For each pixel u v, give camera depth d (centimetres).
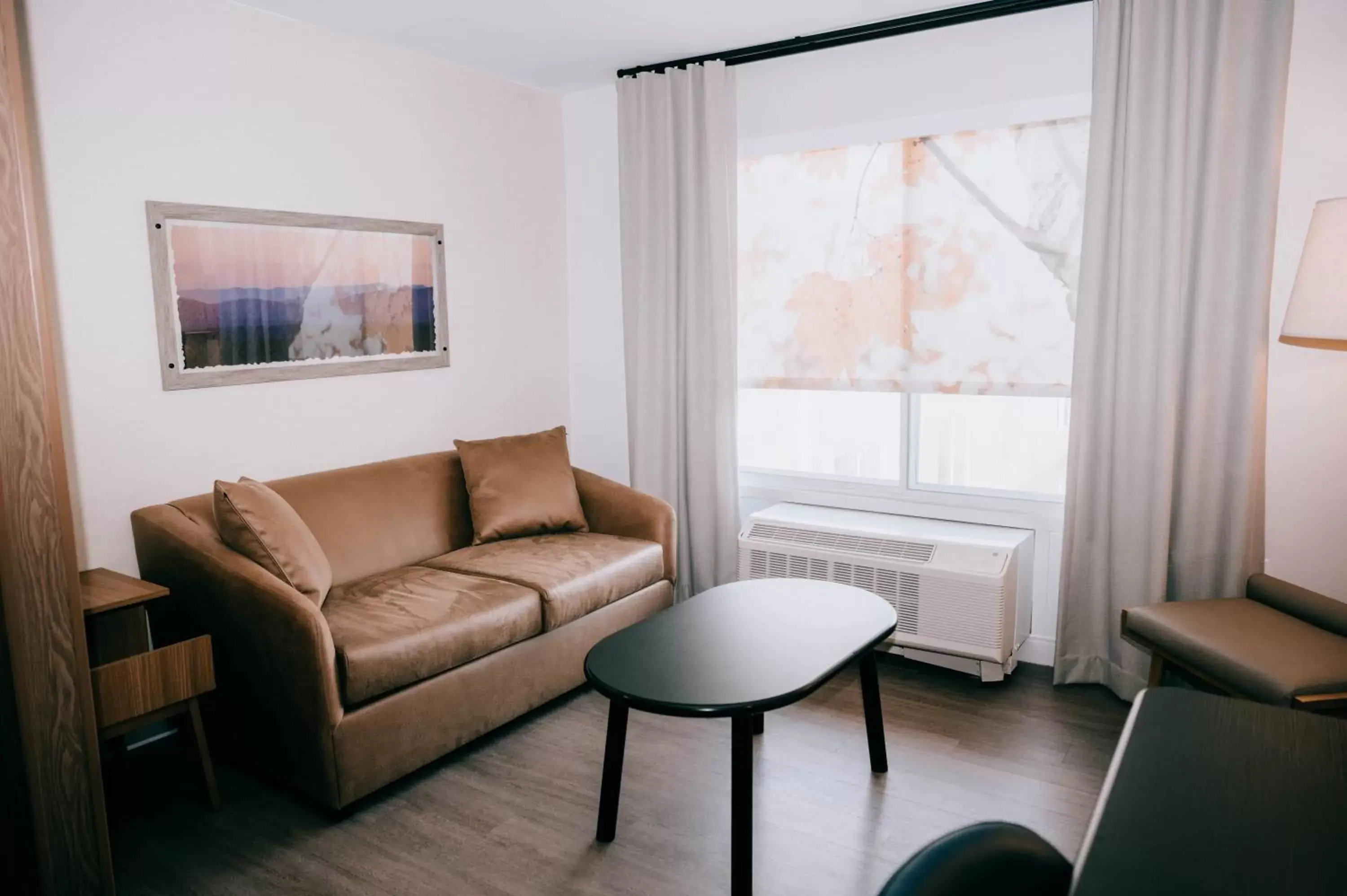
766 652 226
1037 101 318
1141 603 304
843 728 292
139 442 282
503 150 402
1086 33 307
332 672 233
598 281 434
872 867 217
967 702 311
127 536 281
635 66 384
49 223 256
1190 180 284
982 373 343
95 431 271
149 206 278
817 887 210
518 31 338
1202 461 291
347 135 337
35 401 192
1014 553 315
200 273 293
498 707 283
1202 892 82
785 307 385
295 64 318
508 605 282
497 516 349
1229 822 95
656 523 359
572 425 455
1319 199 277
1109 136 292
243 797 254
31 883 203
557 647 305
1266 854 89
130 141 273
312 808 248
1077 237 319
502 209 404
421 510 339
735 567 393
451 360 385
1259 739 115
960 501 354
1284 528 293
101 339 270
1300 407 286
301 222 321
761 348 394
